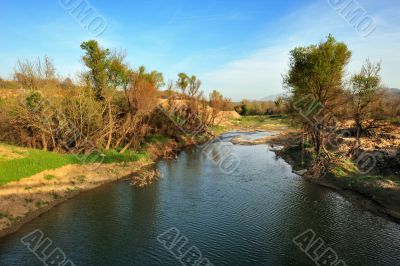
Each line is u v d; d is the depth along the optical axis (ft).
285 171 159.12
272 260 72.23
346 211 101.55
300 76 154.71
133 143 189.88
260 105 594.65
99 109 166.20
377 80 145.28
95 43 159.33
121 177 142.72
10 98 148.15
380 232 85.76
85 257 72.59
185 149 234.17
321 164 145.38
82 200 111.04
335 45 146.82
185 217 96.99
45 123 146.41
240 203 109.70
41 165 120.67
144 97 176.04
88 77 162.20
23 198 100.48
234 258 73.10
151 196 116.78
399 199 98.32
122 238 82.33
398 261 71.10
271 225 91.15
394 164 126.72
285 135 298.56
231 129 384.68
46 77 148.66
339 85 150.30
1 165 110.01
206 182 136.87
